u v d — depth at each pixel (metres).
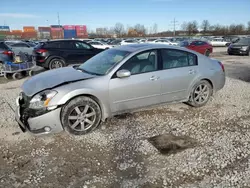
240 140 3.55
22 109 3.60
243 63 12.72
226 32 78.19
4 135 3.77
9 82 8.06
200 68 4.85
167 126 4.09
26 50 15.44
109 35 77.50
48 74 4.22
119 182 2.63
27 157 3.15
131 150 3.31
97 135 3.75
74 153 3.24
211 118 4.43
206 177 2.69
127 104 4.12
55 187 2.57
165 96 4.49
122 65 4.02
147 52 4.29
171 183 2.60
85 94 3.70
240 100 5.54
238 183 2.58
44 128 3.48
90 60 4.75
